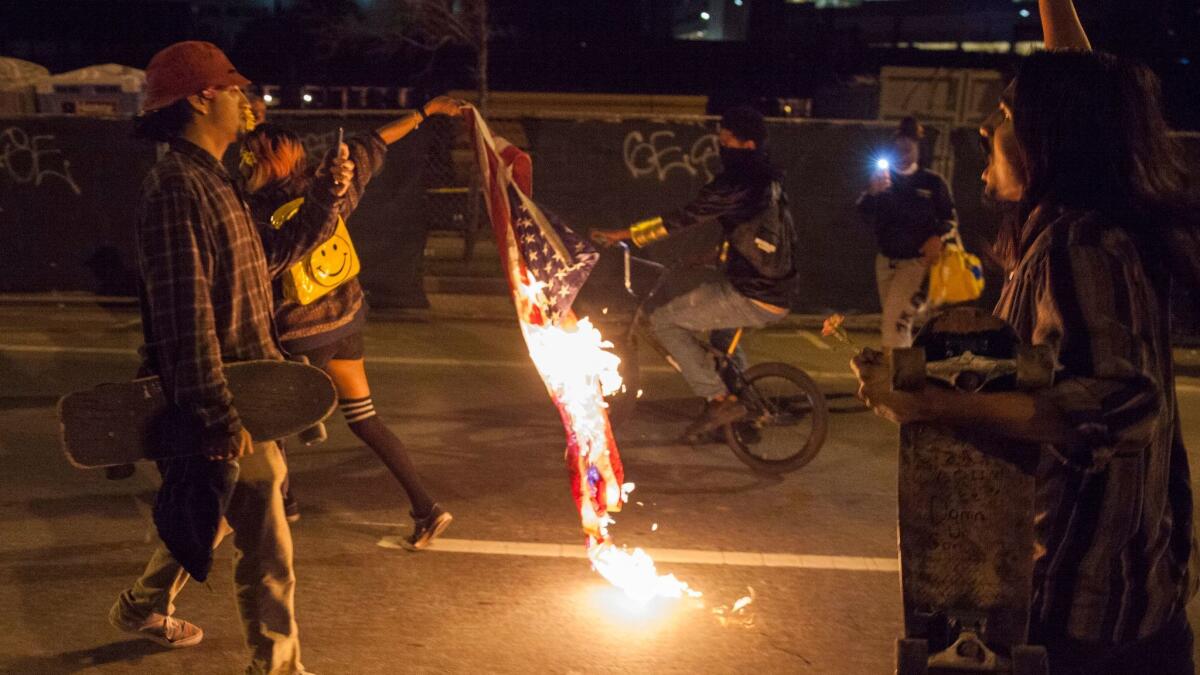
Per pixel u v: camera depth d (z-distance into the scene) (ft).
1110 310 6.01
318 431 14.84
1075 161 6.55
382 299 36.01
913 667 6.37
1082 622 6.48
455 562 16.57
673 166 35.24
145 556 16.37
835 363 30.68
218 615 14.60
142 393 10.39
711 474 20.97
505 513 18.62
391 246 35.73
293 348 15.35
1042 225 6.56
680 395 26.43
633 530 18.10
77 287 36.94
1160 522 6.50
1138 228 6.40
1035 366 5.89
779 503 19.52
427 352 30.42
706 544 17.58
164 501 10.60
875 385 6.27
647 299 21.42
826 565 16.81
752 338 33.63
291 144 14.82
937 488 6.32
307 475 20.27
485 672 13.37
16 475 19.83
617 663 13.66
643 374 28.32
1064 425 5.92
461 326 34.09
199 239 10.21
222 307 10.60
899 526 6.41
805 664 13.75
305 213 12.12
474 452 21.86
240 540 11.11
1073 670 6.62
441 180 40.11
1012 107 6.86
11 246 36.83
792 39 93.09
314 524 17.92
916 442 6.31
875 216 25.99
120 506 18.40
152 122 10.61
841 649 14.16
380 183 35.47
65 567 15.90
